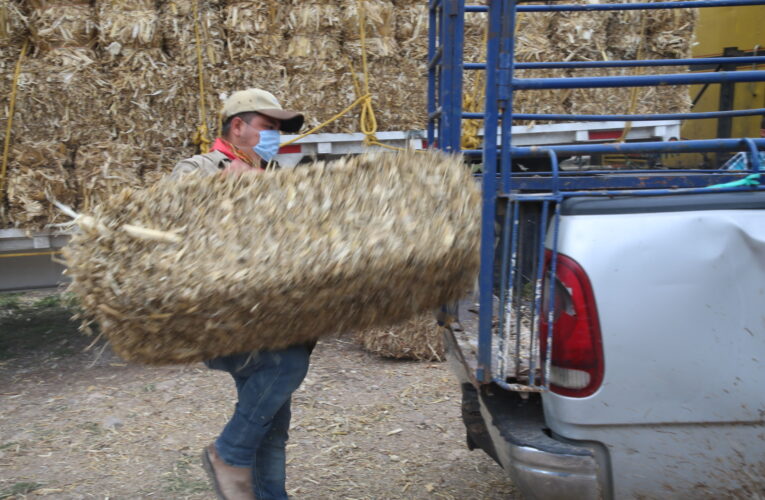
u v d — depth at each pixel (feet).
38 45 14.83
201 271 6.42
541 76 17.47
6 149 14.39
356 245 6.57
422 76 16.80
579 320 6.72
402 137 16.72
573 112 17.95
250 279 6.37
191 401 13.78
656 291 6.66
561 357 6.87
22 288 15.57
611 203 6.90
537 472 6.88
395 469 11.14
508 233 7.27
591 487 6.82
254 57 15.83
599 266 6.70
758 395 6.72
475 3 16.72
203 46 15.58
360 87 16.51
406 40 16.79
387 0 16.47
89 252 6.81
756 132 22.80
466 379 8.70
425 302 7.21
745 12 22.34
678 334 6.67
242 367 7.45
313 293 6.57
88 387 14.56
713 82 7.22
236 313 6.57
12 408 13.47
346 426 12.65
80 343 17.57
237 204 6.94
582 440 6.91
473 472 11.02
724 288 6.68
